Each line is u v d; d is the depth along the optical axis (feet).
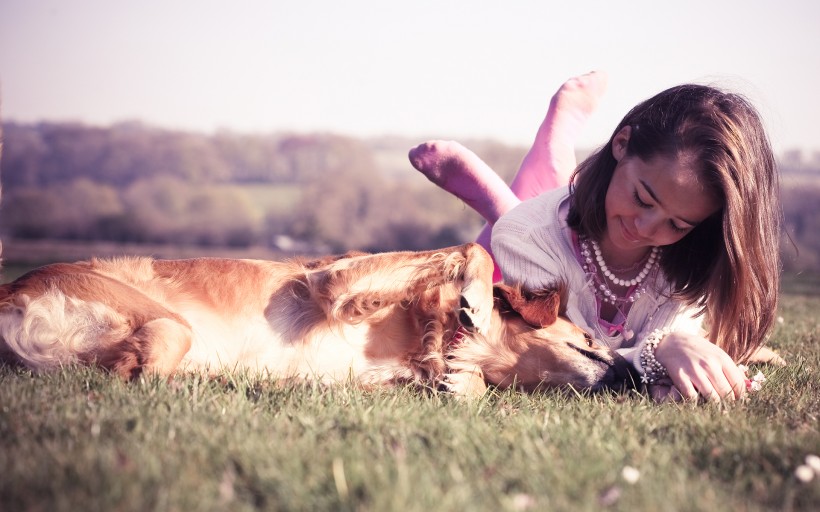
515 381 13.57
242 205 156.87
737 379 12.32
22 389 10.57
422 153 20.02
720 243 13.44
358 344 14.06
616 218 13.24
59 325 12.91
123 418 9.30
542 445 8.86
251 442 8.41
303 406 10.65
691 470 8.46
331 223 147.74
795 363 15.64
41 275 13.46
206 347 13.70
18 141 159.22
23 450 8.09
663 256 14.21
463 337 14.10
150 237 148.66
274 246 150.41
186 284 14.10
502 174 104.58
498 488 7.49
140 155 166.30
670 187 12.30
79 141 161.99
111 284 13.42
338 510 6.98
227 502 6.96
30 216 147.13
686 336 13.00
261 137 179.52
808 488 7.75
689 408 11.45
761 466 8.63
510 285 14.53
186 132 173.88
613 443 9.13
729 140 12.31
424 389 13.15
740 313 13.61
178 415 9.64
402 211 146.10
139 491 7.00
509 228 15.25
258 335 13.94
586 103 22.09
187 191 154.51
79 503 6.75
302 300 14.25
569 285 14.48
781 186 14.08
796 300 32.17
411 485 7.32
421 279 14.05
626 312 14.80
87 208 151.12
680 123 12.44
